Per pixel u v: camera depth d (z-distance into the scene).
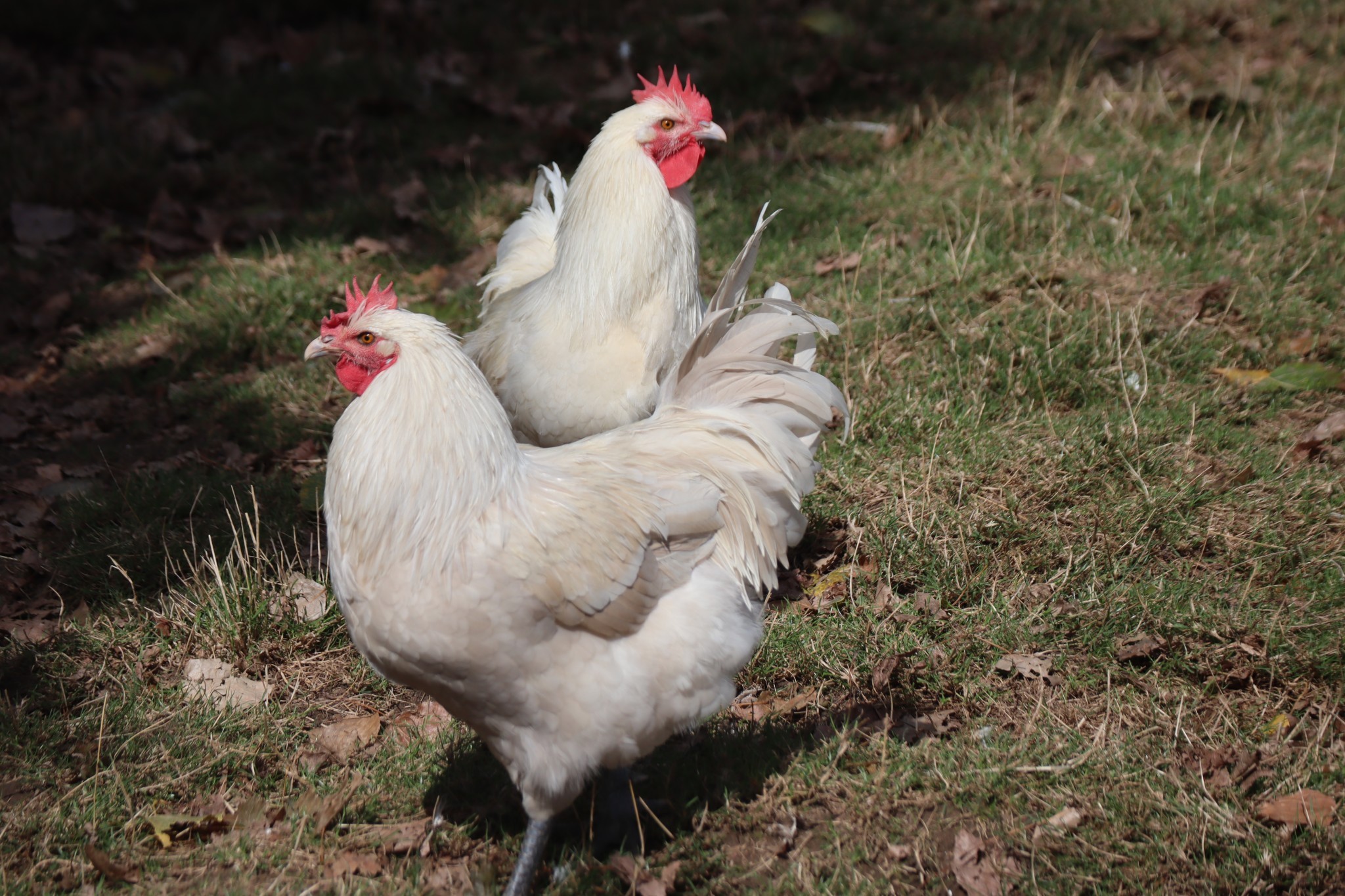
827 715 4.41
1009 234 7.36
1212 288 6.58
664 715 3.55
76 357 7.23
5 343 7.53
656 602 3.55
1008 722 4.30
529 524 3.31
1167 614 4.62
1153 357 6.18
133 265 8.24
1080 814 3.81
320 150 9.37
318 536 5.59
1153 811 3.82
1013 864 3.69
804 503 5.41
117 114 10.12
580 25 11.02
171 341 7.28
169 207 8.70
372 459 3.27
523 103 9.87
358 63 10.46
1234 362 6.16
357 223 8.40
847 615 4.90
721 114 9.28
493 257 7.88
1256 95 8.79
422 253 8.05
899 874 3.67
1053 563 5.03
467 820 4.02
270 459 6.27
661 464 3.77
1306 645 4.40
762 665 4.65
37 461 6.29
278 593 5.06
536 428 4.70
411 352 3.32
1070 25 10.21
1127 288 6.73
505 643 3.29
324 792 4.12
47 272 8.16
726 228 7.73
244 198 8.86
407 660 3.34
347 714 4.59
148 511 5.68
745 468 3.90
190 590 5.10
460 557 3.24
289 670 4.79
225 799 4.11
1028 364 6.15
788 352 6.46
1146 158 8.05
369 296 3.53
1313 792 3.80
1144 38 9.92
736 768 4.15
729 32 10.45
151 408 6.76
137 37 11.39
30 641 4.87
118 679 4.64
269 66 10.73
